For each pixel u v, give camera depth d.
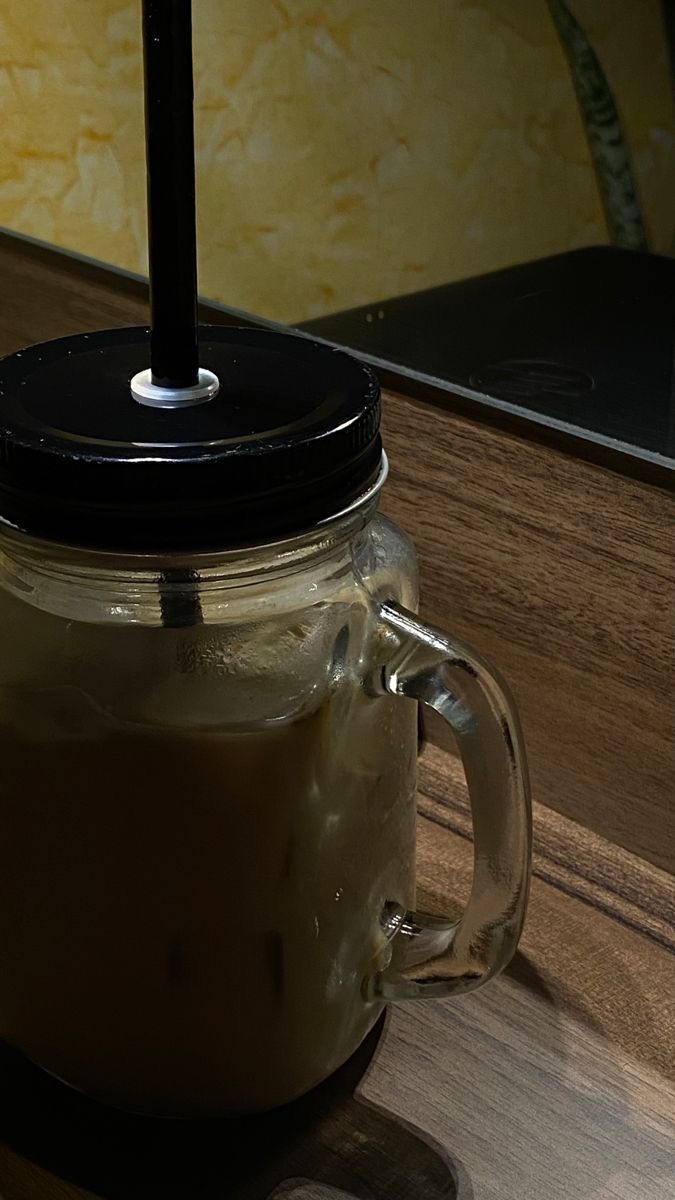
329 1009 0.34
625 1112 0.36
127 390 0.30
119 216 0.49
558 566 0.43
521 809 0.33
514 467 0.42
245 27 0.44
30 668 0.31
